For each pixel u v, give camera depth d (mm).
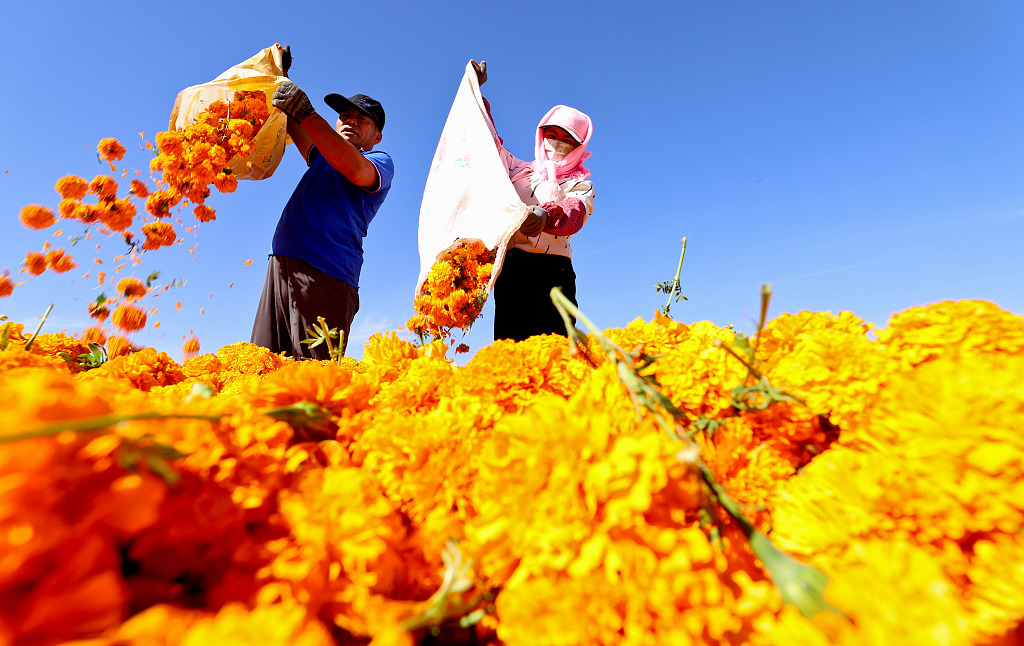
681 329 1049
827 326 851
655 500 395
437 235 2852
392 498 533
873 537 413
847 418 576
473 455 535
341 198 3139
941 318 625
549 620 367
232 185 2869
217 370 1905
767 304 532
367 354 1158
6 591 285
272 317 3020
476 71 3172
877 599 348
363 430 592
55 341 1490
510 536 403
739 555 421
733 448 562
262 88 3211
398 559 451
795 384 626
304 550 398
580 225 2705
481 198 2697
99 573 313
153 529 358
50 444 308
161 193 2576
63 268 2096
